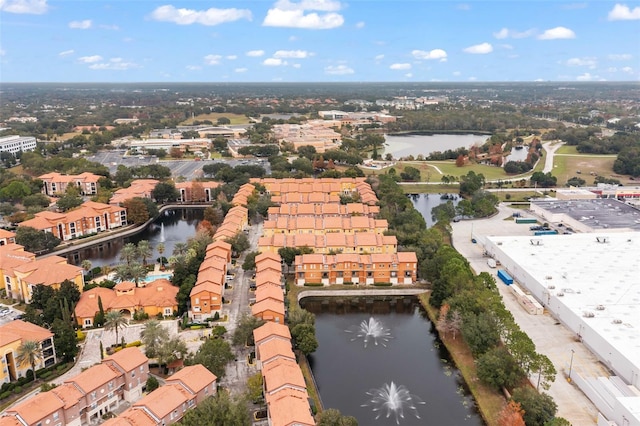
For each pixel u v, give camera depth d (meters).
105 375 131.00
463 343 171.75
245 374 147.25
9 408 129.12
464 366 158.88
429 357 166.62
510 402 128.12
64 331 155.00
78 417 123.62
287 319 175.38
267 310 166.88
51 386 134.62
